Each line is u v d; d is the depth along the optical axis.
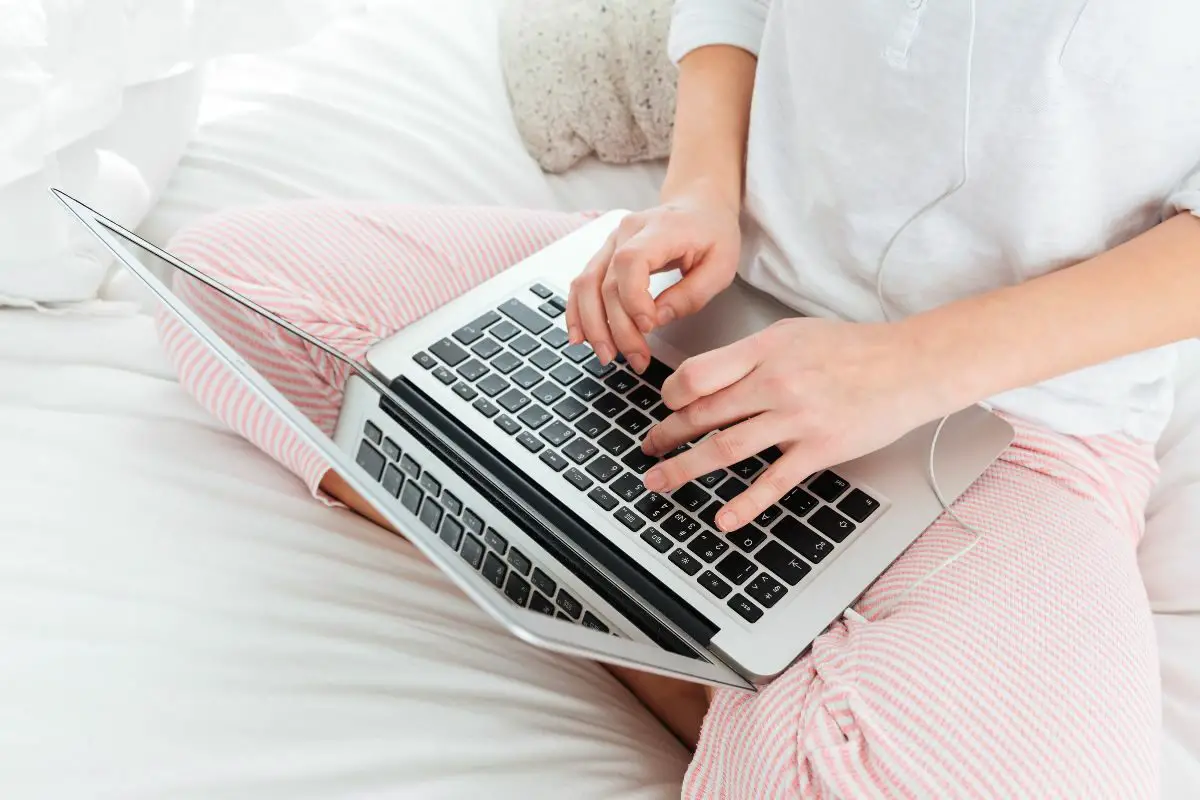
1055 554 0.63
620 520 0.62
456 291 0.84
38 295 0.84
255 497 0.75
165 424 0.78
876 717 0.55
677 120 0.85
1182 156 0.65
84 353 0.83
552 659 0.74
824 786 0.54
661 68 1.06
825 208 0.75
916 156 0.70
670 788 0.65
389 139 1.08
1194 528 0.81
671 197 0.79
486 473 0.65
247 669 0.62
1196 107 0.62
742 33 0.85
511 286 0.77
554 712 0.68
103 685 0.59
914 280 0.74
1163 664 0.76
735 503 0.60
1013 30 0.63
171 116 0.98
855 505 0.63
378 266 0.81
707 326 0.76
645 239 0.70
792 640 0.57
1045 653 0.58
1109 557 0.64
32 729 0.56
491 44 1.18
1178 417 0.90
